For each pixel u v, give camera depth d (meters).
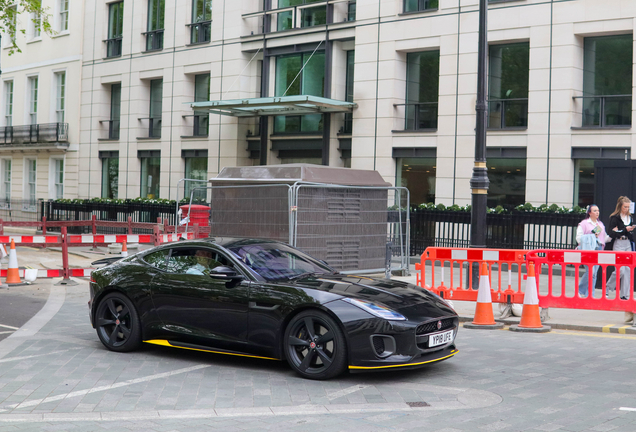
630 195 13.63
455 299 10.80
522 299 10.30
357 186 13.64
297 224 12.59
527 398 6.11
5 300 12.51
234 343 7.29
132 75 30.02
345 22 22.89
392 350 6.53
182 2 27.94
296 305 6.85
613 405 5.86
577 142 18.36
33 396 6.26
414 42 21.36
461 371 7.20
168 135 28.44
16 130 35.66
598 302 9.83
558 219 17.11
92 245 22.44
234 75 26.00
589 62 18.66
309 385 6.65
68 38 33.19
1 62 37.25
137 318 7.97
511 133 19.50
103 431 5.25
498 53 20.05
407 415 5.62
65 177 33.41
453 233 18.89
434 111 21.44
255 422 5.46
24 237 14.62
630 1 17.53
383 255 14.40
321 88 24.03
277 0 25.36
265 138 25.48
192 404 6.00
